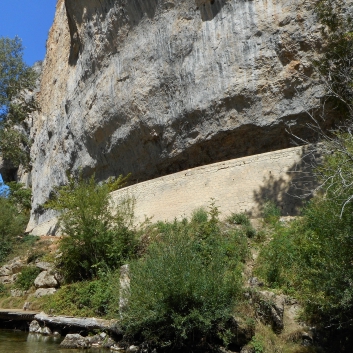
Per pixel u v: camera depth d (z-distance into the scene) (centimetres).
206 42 1777
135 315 1012
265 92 1627
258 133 1664
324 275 953
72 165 2688
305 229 1188
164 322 1005
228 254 1238
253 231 1355
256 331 988
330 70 1384
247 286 1084
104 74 2295
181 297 977
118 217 1495
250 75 1650
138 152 2108
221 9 1748
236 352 972
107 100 2230
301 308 1049
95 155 2416
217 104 1719
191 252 1081
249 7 1678
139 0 2028
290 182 1484
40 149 3359
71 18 2670
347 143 1065
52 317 1293
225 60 1712
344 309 946
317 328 1006
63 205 1603
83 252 1482
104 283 1317
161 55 1936
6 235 2236
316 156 1439
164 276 993
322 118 1462
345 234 930
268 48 1627
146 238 1463
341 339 986
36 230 2914
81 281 1449
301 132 1593
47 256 1686
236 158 1712
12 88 2759
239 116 1680
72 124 2630
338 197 945
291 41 1579
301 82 1567
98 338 1127
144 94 1997
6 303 1609
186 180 1744
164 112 1920
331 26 1480
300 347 976
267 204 1485
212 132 1748
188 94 1811
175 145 1897
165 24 1930
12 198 3797
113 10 2194
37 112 3834
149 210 1814
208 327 968
